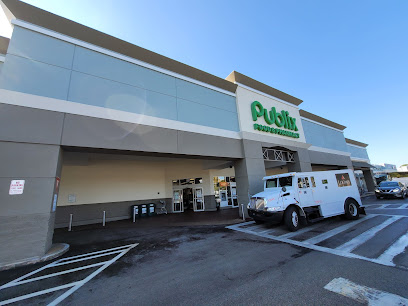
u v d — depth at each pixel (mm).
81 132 6992
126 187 14906
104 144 7363
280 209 7582
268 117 13562
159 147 8641
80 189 12914
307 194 8297
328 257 4656
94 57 8016
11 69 6328
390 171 43281
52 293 3707
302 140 15797
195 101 10586
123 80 8492
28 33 6871
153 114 8953
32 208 5746
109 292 3643
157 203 16438
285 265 4367
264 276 3893
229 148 11164
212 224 10133
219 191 17531
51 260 5609
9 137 5820
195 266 4660
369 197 19672
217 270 4344
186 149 9453
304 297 3082
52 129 6496
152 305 3150
